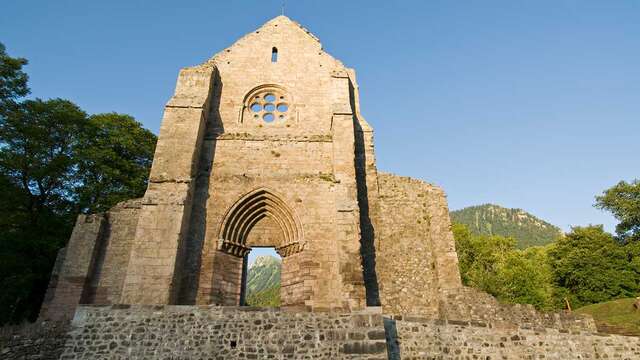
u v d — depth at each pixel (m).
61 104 24.72
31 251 21.28
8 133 21.98
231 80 20.77
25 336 11.58
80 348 11.30
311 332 11.88
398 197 20.34
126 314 11.82
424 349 12.84
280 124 19.97
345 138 18.39
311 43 22.31
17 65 21.86
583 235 35.53
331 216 17.48
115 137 26.77
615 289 31.34
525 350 13.52
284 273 16.97
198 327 11.72
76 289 15.75
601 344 14.43
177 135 17.38
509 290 35.41
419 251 19.22
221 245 16.59
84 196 24.17
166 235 14.92
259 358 11.40
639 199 35.91
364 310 12.34
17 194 22.14
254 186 17.91
